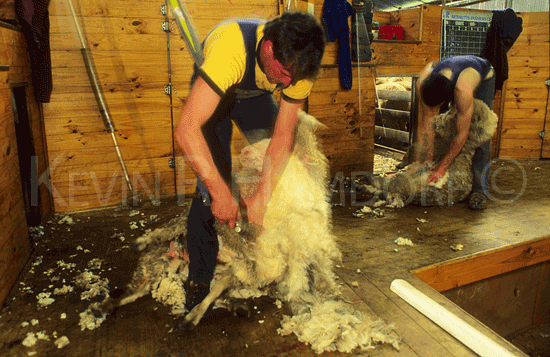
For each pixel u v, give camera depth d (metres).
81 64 3.08
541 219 2.90
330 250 1.77
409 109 5.63
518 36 4.56
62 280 2.00
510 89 5.11
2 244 1.82
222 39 1.34
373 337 1.51
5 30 2.37
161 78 3.33
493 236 2.58
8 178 1.98
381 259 2.24
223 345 1.50
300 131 1.75
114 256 2.29
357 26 4.05
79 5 3.01
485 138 3.14
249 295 1.80
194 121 1.33
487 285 2.47
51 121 3.06
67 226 2.83
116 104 3.24
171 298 1.77
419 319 1.66
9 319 1.66
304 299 1.66
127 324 1.63
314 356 1.44
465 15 4.64
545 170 4.60
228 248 1.71
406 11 4.69
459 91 2.87
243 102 1.58
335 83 4.07
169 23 3.26
